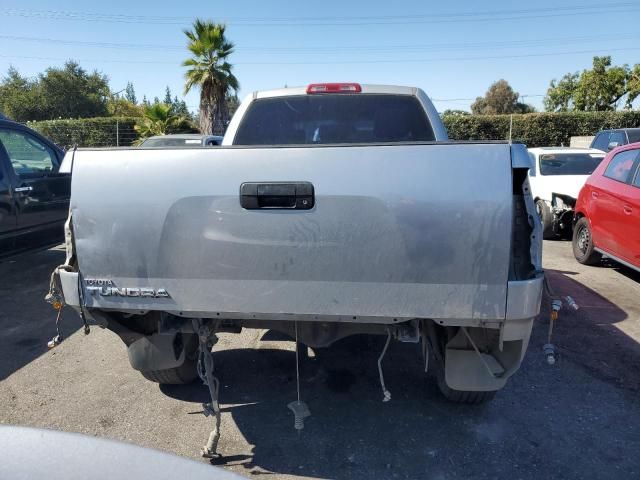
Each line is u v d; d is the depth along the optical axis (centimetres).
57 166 714
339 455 305
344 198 251
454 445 315
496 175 244
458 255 247
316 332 308
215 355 444
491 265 246
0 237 600
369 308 257
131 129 3209
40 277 692
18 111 4816
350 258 254
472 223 245
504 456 304
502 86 6406
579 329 507
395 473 289
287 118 438
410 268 251
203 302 269
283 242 258
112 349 462
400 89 432
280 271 260
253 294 264
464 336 301
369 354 445
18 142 646
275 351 452
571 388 388
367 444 316
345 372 412
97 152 270
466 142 247
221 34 2581
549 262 787
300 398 371
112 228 270
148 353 335
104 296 277
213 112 2645
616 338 485
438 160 247
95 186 270
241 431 329
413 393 378
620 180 660
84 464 151
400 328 290
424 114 428
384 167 249
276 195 255
